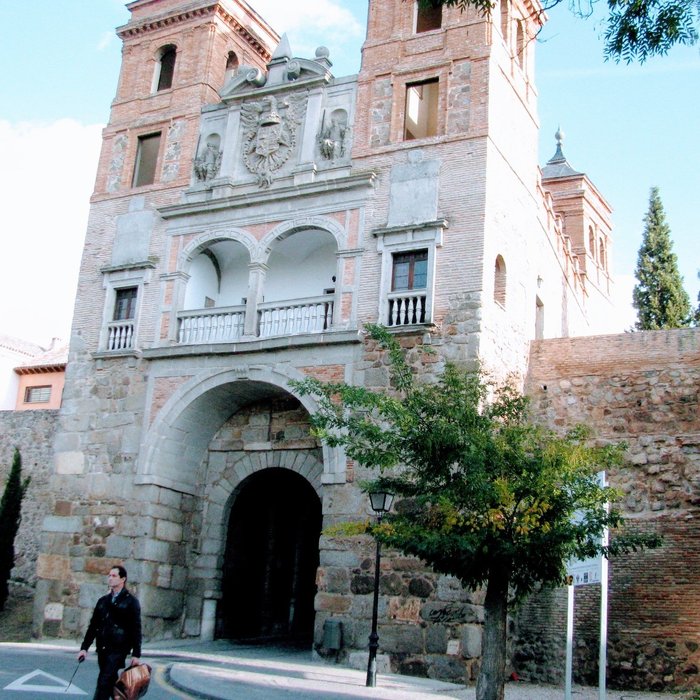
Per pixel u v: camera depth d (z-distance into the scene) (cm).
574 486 1396
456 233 2202
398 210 2288
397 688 1672
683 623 1964
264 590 2719
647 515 2095
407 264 2253
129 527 2380
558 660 2067
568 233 4078
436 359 2117
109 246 2712
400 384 1636
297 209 2434
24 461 3353
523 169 2544
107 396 2541
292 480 2798
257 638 2605
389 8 2533
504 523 1380
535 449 1437
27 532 3216
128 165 2792
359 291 2270
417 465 1534
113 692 1010
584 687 1986
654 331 2262
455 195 2236
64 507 2491
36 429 3381
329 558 2088
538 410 2330
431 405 1515
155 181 2712
